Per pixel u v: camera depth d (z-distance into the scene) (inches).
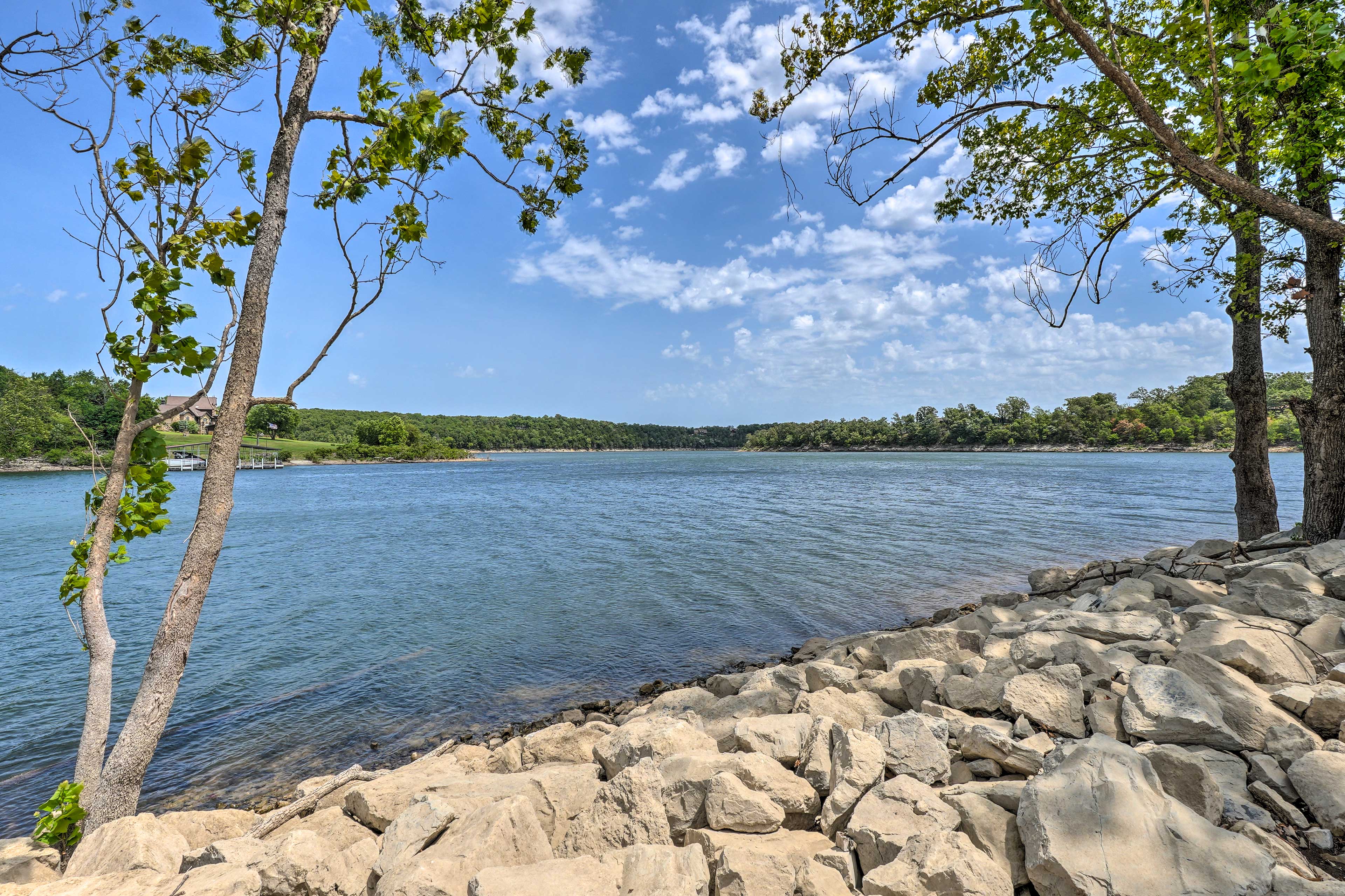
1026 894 130.4
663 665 483.8
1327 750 161.8
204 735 370.6
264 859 149.7
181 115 208.4
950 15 252.5
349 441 7465.6
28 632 611.5
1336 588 265.7
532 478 3467.0
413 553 1029.8
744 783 164.2
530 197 255.3
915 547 966.4
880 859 139.5
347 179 224.5
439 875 126.0
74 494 2412.6
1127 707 185.5
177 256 210.8
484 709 405.1
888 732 189.5
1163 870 117.6
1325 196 350.9
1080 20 310.7
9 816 299.0
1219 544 423.2
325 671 477.1
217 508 201.6
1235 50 279.0
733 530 1208.8
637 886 123.8
